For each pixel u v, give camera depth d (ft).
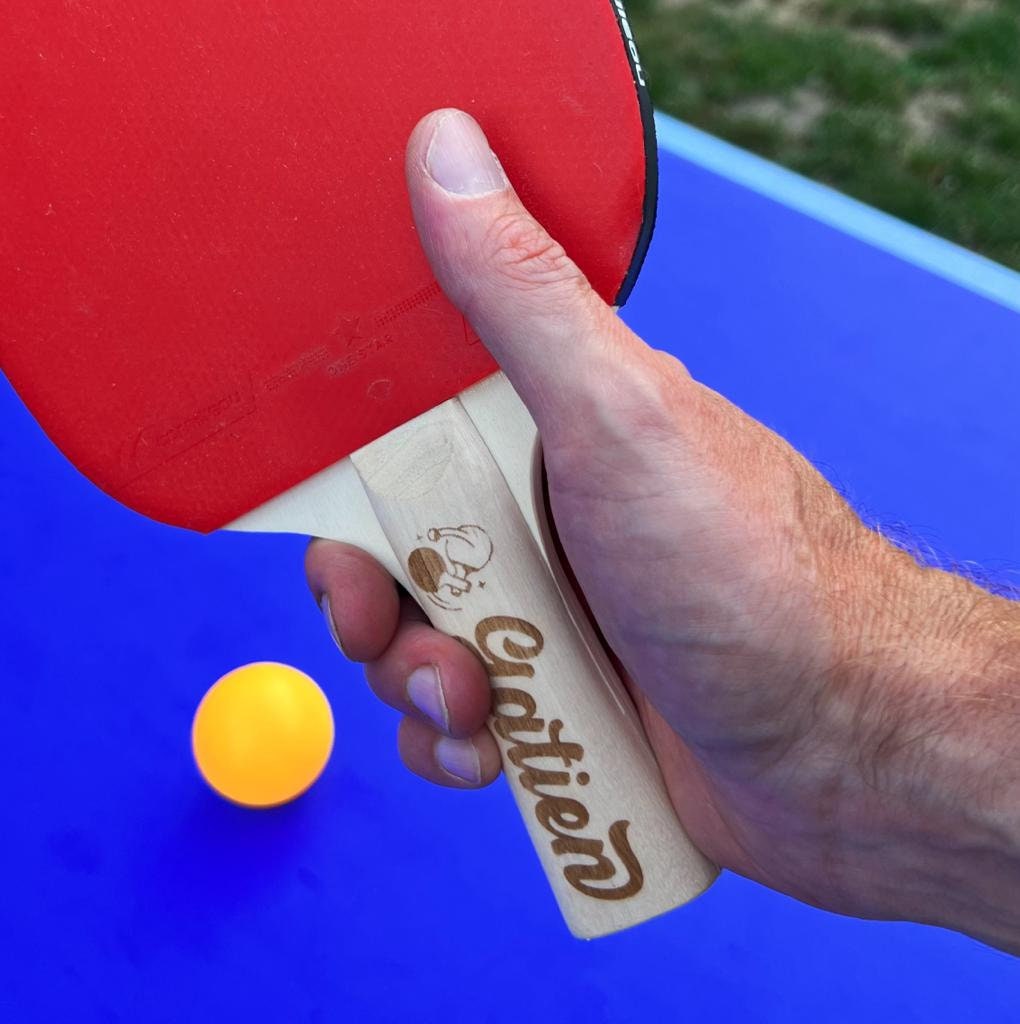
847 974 1.30
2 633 1.42
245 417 0.96
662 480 0.93
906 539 1.10
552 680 1.01
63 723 1.38
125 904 1.31
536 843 1.05
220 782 1.29
